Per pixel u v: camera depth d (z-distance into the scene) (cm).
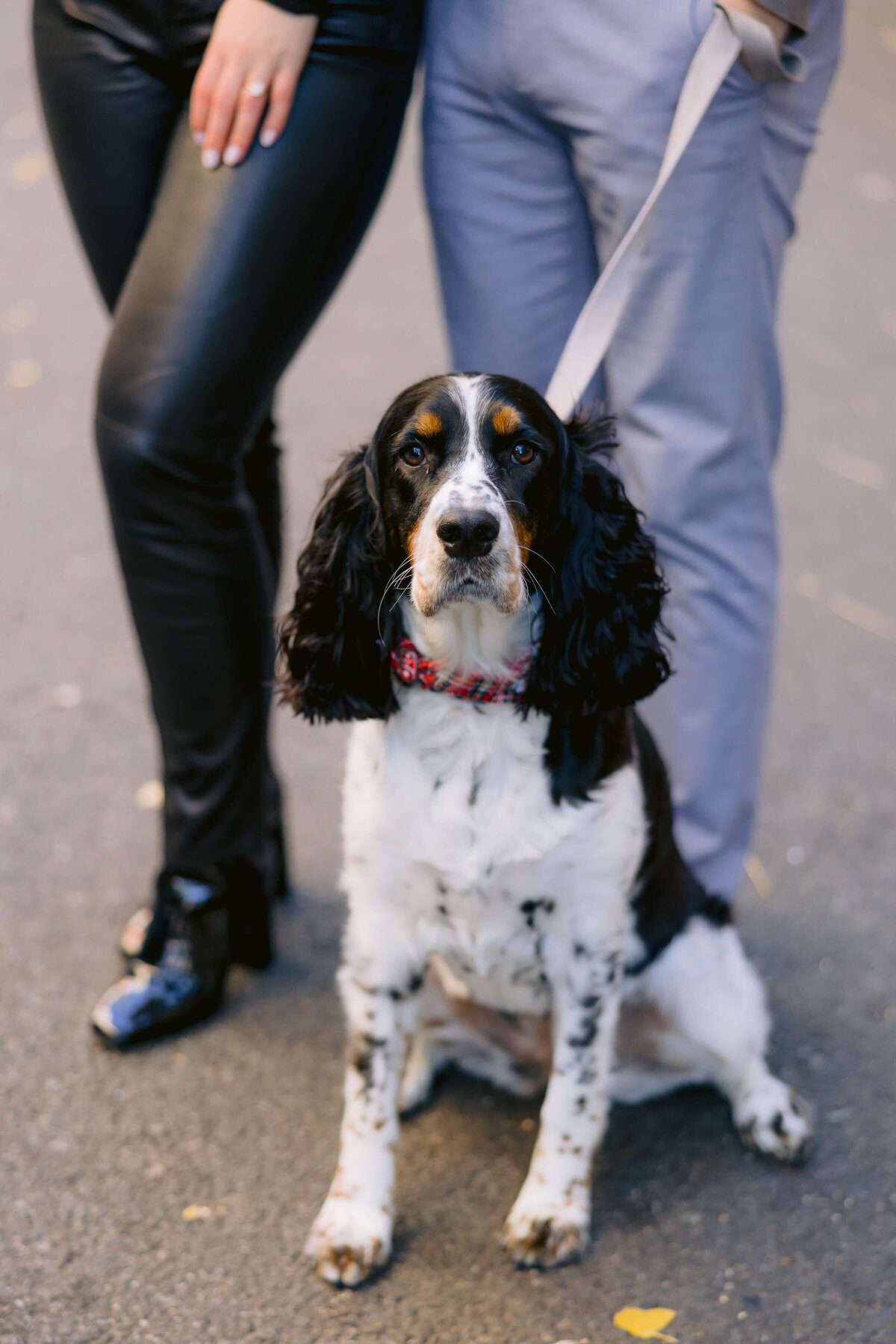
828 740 370
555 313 271
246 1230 232
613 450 266
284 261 234
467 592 208
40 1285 220
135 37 240
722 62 226
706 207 241
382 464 225
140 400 234
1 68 805
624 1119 262
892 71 906
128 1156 246
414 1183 246
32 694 375
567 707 226
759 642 276
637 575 235
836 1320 216
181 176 235
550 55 240
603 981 233
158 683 258
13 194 679
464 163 262
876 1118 257
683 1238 234
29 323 571
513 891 227
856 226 707
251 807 272
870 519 475
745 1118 253
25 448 491
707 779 280
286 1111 257
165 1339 212
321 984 290
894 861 326
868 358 585
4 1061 264
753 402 260
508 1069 263
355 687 232
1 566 430
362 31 230
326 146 232
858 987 289
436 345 567
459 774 225
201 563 246
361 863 232
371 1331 215
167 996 272
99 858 319
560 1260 227
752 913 310
